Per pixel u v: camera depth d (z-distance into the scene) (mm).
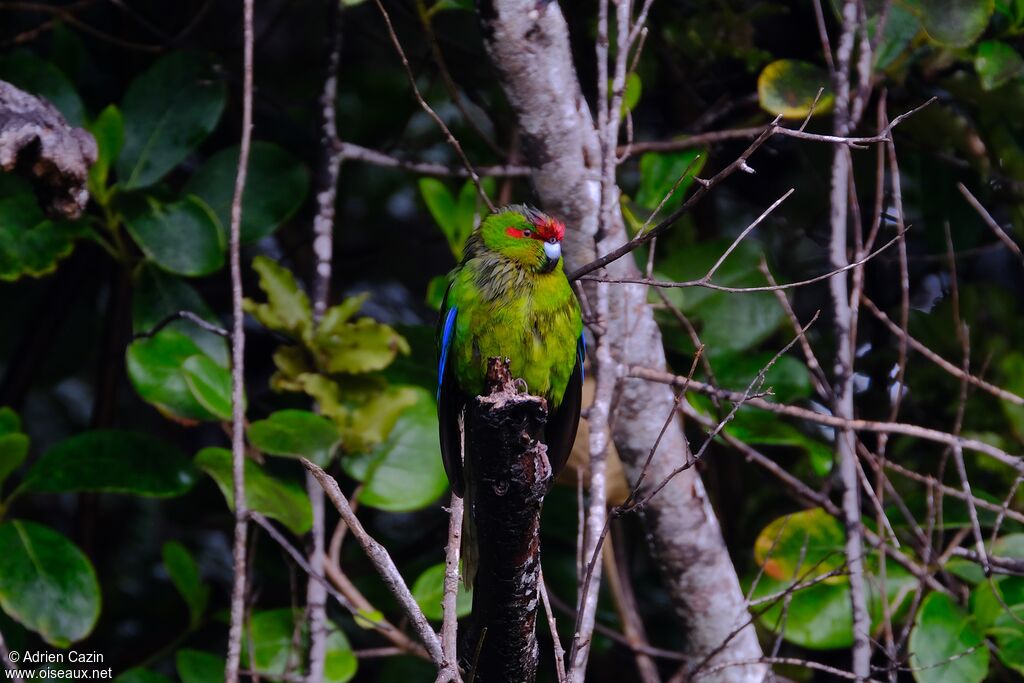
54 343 13562
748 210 13344
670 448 8586
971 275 12039
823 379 8586
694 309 10203
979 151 10602
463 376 8312
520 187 11805
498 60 8094
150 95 10133
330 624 9305
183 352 9445
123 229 10375
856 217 8523
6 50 12234
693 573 8664
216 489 12711
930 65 10531
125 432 9383
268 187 10234
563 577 11375
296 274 13359
